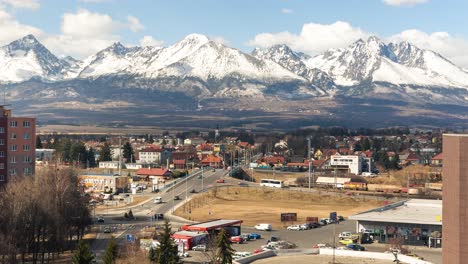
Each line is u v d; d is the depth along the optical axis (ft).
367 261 536.83
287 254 565.94
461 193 379.55
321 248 583.58
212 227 649.20
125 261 501.97
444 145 401.90
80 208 625.00
